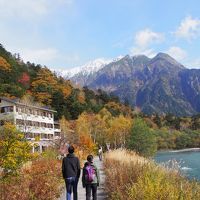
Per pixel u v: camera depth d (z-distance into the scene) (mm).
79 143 62062
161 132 182000
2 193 11469
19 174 17266
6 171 17172
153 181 12070
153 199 10156
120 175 14641
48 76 161500
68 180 13781
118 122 127938
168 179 13383
